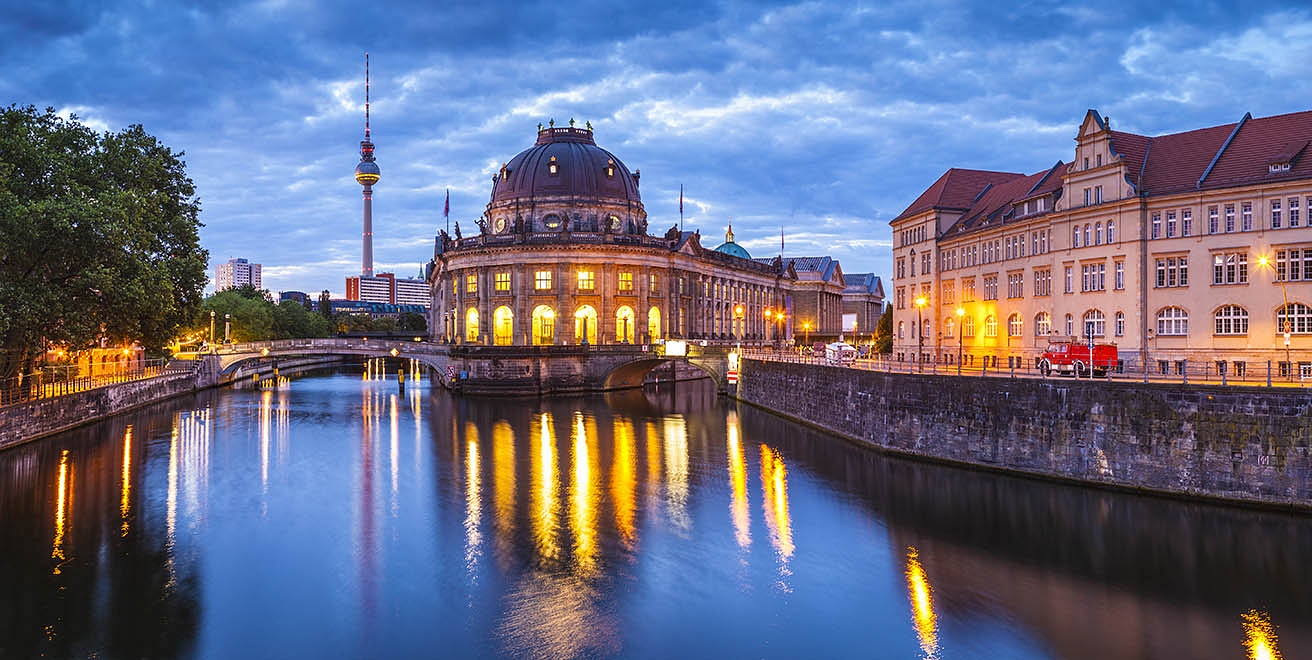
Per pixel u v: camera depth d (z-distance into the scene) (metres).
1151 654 28.27
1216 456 42.47
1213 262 58.62
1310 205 55.00
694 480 54.50
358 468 59.16
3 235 55.94
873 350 128.12
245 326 152.25
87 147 69.19
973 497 47.09
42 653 28.80
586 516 45.75
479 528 43.41
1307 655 28.05
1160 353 61.00
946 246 86.75
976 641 29.44
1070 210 67.75
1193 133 65.25
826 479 53.38
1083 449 47.38
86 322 62.88
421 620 31.58
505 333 124.50
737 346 115.06
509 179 138.25
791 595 33.91
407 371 186.00
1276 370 55.12
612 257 123.31
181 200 80.12
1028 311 73.06
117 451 64.75
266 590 34.56
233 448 67.25
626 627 30.92
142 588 34.75
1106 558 36.97
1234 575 34.56
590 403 102.12
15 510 46.47
